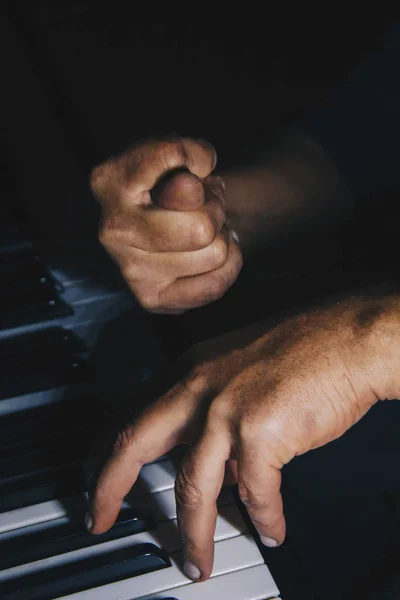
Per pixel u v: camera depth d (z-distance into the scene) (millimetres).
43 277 1057
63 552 870
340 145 1165
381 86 1194
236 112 1604
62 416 950
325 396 850
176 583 850
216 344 900
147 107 1670
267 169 1173
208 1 2164
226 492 901
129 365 993
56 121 1251
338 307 896
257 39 1891
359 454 1016
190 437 873
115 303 1043
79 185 1164
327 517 979
